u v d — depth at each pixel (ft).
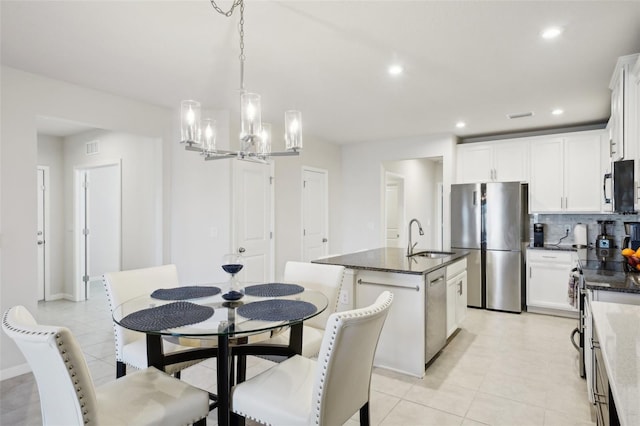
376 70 9.98
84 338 12.51
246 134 6.97
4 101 9.65
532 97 12.23
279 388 5.53
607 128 13.80
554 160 15.67
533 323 14.19
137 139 15.11
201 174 13.93
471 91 11.61
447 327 11.44
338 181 20.61
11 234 9.77
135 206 15.31
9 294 9.73
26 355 4.52
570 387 9.02
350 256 12.47
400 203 22.80
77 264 17.81
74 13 7.17
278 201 16.51
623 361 3.64
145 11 7.10
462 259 13.17
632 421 2.51
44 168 17.84
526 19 7.38
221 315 6.06
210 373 9.95
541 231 16.21
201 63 9.55
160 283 8.64
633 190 8.00
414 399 8.47
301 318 5.85
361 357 5.41
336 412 5.12
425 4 6.84
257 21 7.48
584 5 6.88
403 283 9.78
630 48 8.60
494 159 16.92
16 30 7.84
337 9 7.02
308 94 11.96
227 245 13.84
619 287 7.17
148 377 5.84
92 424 4.30
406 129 16.81
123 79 10.66
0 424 7.50
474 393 8.74
